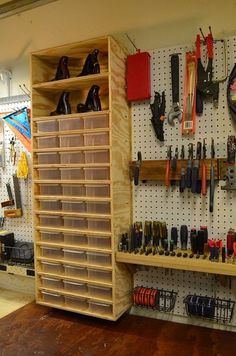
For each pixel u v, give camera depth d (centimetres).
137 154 160
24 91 202
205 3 150
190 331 146
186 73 147
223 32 146
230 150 138
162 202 156
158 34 160
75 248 154
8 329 148
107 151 145
